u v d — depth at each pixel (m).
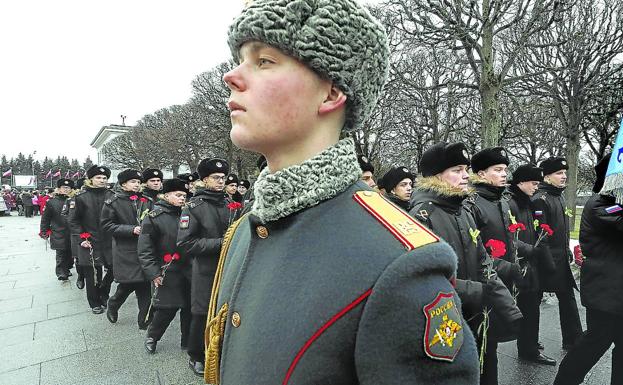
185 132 23.03
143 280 4.82
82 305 5.91
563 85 8.93
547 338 4.46
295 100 0.77
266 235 0.87
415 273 0.65
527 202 4.10
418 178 3.00
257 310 0.78
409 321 0.64
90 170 6.09
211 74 20.03
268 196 0.82
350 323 0.66
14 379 3.62
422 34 6.50
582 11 8.06
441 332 0.66
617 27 7.88
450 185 2.66
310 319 0.69
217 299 1.12
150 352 4.16
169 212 4.28
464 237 2.62
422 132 13.97
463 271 2.57
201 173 3.97
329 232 0.76
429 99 11.96
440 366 0.65
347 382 0.67
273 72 0.77
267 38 0.75
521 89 8.74
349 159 0.83
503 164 3.48
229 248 1.16
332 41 0.75
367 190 0.85
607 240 2.77
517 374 3.61
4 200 30.34
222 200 3.97
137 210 5.30
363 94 0.83
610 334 2.77
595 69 8.33
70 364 3.92
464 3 6.25
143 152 26.97
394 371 0.63
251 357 0.75
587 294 2.83
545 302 5.78
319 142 0.82
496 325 2.64
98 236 5.78
